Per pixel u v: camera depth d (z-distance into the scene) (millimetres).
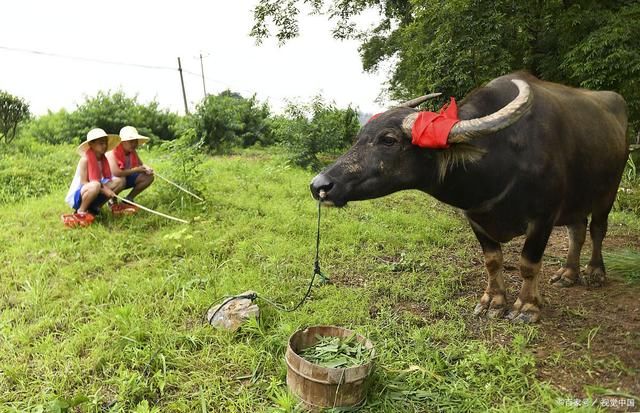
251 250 4777
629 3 8742
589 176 3641
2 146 9328
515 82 3004
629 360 3016
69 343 3158
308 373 2506
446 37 8578
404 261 4684
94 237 4957
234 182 7574
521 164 3148
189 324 3463
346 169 2943
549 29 8781
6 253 4578
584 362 3016
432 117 2893
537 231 3354
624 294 4012
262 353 3076
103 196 5434
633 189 7723
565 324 3518
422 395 2715
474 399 2672
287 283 4090
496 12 8203
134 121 14203
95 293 3773
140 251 4676
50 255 4574
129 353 3045
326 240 5164
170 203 6035
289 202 6609
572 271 4242
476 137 2803
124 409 2627
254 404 2676
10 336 3234
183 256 4645
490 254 3643
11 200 6449
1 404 2633
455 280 4312
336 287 4117
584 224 4172
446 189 3191
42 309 3592
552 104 3371
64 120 13805
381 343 3217
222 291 3830
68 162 8750
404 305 3859
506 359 3061
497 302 3674
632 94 7715
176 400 2717
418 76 9914
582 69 7766
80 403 2609
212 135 13102
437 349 3189
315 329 2936
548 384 2803
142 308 3588
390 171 2977
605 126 3822
